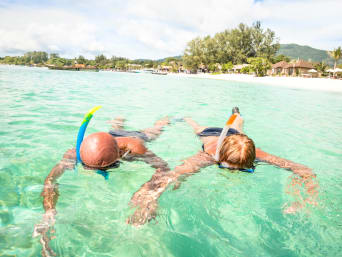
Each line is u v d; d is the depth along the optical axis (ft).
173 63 360.69
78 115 15.72
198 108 21.68
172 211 5.72
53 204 5.70
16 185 6.50
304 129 15.64
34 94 24.21
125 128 13.23
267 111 22.21
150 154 9.16
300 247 4.66
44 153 8.81
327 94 44.29
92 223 5.08
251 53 252.01
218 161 8.52
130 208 5.70
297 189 7.10
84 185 6.66
